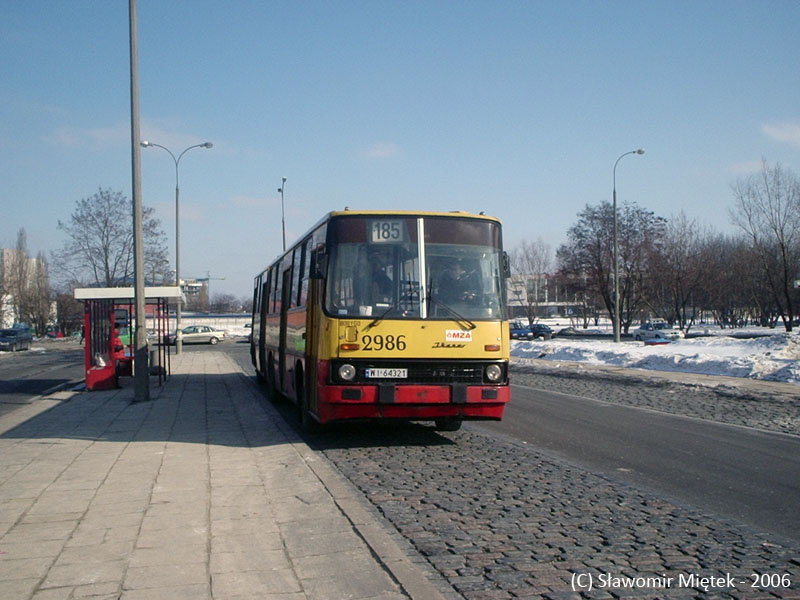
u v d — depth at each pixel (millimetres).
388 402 10023
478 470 9188
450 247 10758
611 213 56344
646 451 10664
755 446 11062
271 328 18234
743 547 5922
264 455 10266
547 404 17047
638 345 32500
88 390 20750
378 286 10406
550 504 7363
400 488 8148
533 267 82500
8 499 7625
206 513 7039
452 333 10367
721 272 66125
